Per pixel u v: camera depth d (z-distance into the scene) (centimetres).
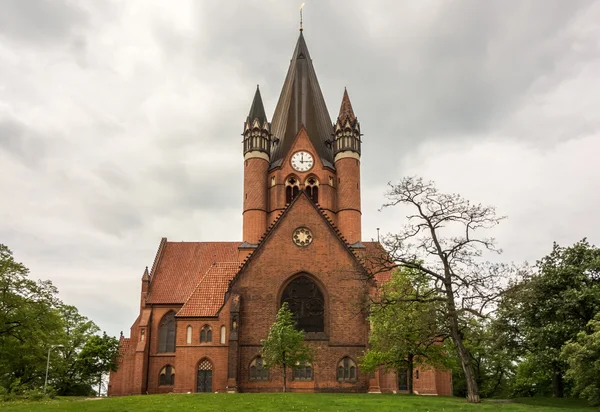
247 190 8381
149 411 3775
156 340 8075
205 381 6738
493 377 8719
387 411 3881
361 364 5988
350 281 6750
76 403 4197
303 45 9538
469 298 4672
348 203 8288
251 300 6725
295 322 6469
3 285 6162
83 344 8856
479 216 4856
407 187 4994
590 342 4109
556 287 5178
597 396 4197
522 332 5297
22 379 7606
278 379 6469
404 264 4972
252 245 7994
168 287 8469
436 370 6700
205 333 6869
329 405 4153
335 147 8669
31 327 6266
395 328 5212
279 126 9019
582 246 5272
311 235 6950
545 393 7738
